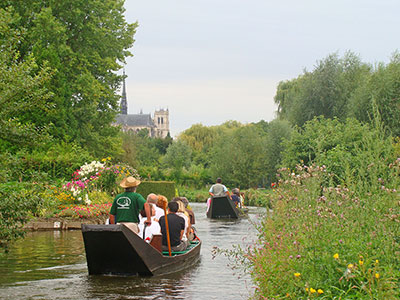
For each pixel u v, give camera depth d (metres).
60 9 33.81
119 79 38.72
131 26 40.19
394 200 7.41
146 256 9.57
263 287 7.03
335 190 8.23
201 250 13.69
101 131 37.97
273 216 10.27
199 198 49.72
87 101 34.44
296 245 7.10
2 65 9.08
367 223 7.48
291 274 6.66
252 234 17.94
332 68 41.94
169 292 8.45
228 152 55.78
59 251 12.88
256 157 54.28
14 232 9.16
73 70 34.34
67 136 28.72
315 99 41.75
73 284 8.96
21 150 11.55
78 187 21.02
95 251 9.53
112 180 24.97
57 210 19.61
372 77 34.72
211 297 8.09
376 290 5.55
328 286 6.30
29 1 32.06
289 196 9.29
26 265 10.85
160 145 114.75
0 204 8.79
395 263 6.48
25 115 27.19
